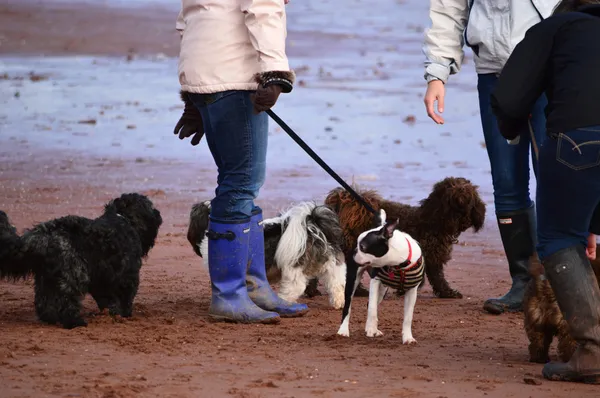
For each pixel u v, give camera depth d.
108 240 11.21
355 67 46.59
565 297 8.66
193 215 13.73
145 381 8.45
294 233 12.80
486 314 12.59
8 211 19.17
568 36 8.75
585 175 8.42
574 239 8.71
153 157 26.72
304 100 36.91
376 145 28.55
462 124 32.28
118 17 61.47
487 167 25.28
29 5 65.06
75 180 23.14
